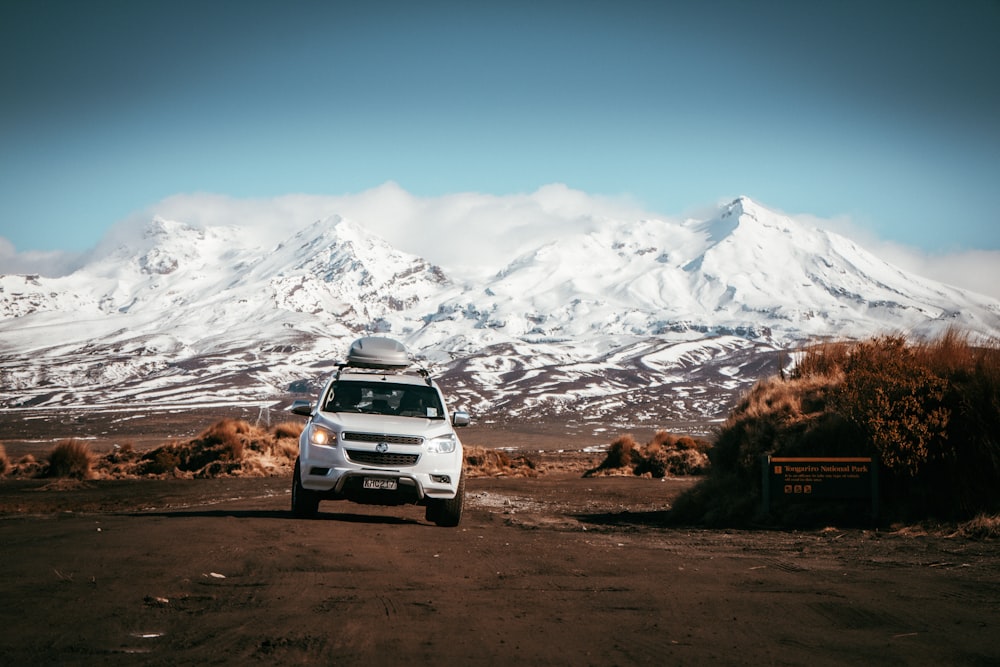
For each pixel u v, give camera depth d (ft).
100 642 15.48
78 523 40.16
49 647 14.99
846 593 22.20
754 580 24.67
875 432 43.65
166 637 16.02
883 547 34.50
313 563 26.66
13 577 22.61
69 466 106.73
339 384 45.32
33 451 310.65
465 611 19.13
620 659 14.89
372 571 25.29
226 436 120.06
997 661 14.85
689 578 24.99
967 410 42.11
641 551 32.63
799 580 24.71
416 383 46.21
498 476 131.54
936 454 42.55
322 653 14.93
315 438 41.60
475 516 56.75
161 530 35.63
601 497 78.38
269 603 19.77
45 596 19.86
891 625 18.07
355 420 42.01
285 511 52.13
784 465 46.19
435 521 43.37
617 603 20.52
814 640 16.53
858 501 44.80
